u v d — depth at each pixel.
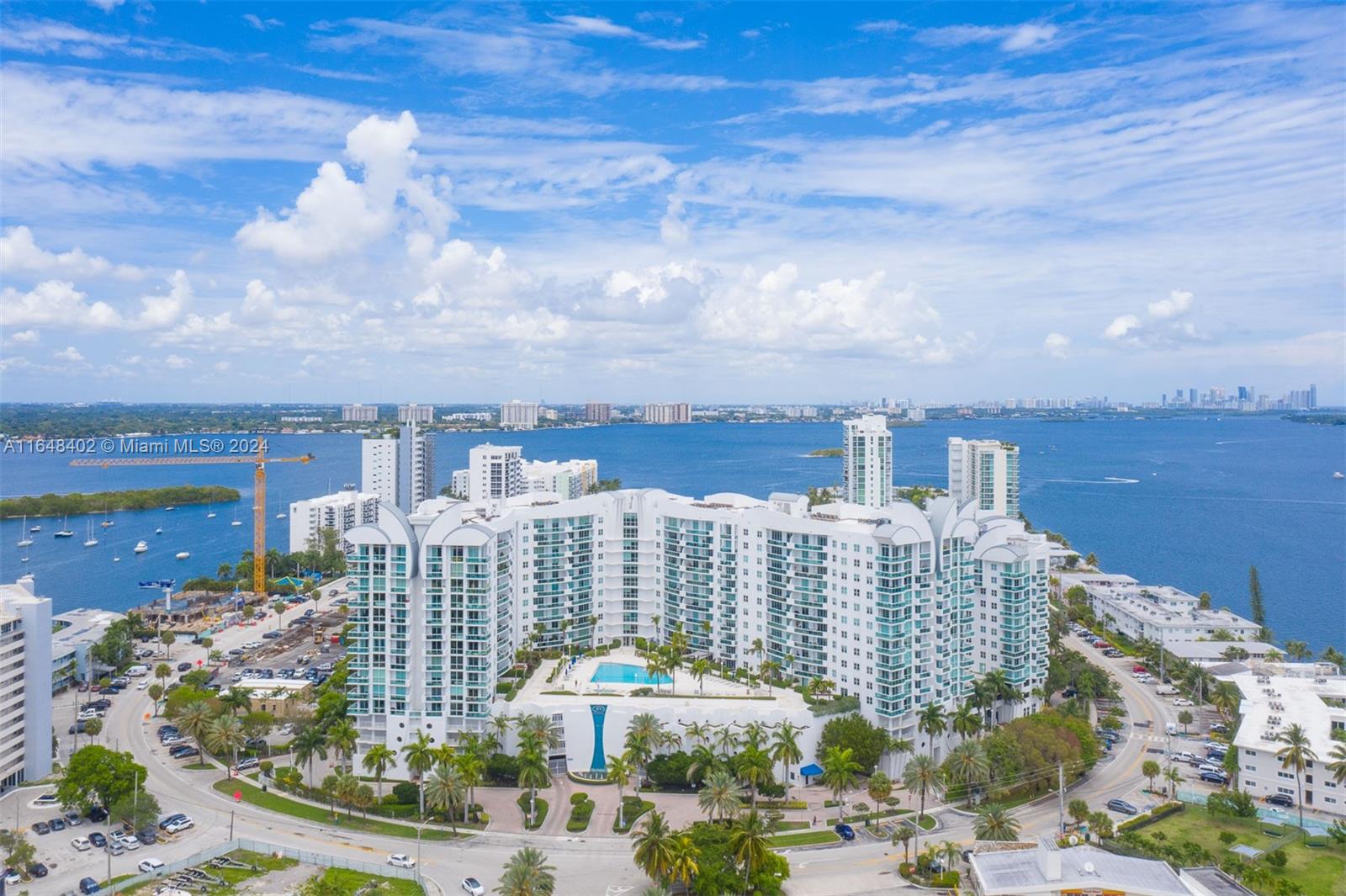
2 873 168.88
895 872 176.12
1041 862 148.50
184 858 177.25
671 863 158.62
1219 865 173.62
